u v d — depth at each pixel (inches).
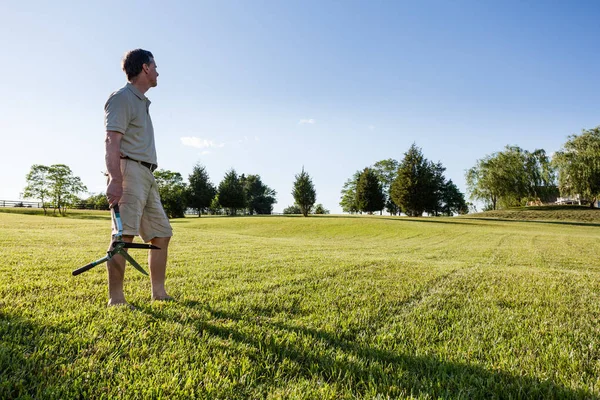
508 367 78.5
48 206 2234.3
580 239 871.1
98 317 95.8
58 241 365.1
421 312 122.3
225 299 129.8
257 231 1262.3
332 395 62.6
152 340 83.2
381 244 735.1
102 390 60.1
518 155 2338.8
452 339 96.3
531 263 405.7
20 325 85.0
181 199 2381.9
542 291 164.4
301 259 266.2
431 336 97.8
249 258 266.7
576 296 155.5
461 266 271.0
